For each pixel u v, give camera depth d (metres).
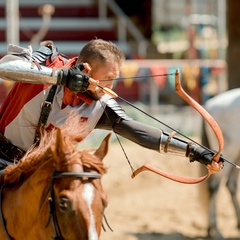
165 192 15.54
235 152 12.51
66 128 6.11
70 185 5.50
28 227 6.00
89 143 6.52
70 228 5.42
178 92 6.32
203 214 12.98
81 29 24.98
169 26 31.14
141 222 13.23
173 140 6.55
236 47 17.81
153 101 21.25
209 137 12.55
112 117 6.64
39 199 5.86
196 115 20.84
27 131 6.54
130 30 24.97
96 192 5.51
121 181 15.93
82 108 6.46
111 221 13.25
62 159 5.64
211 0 28.30
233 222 13.50
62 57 6.77
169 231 12.72
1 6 24.41
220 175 12.52
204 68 20.94
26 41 24.20
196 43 24.94
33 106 6.45
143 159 17.19
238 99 12.46
